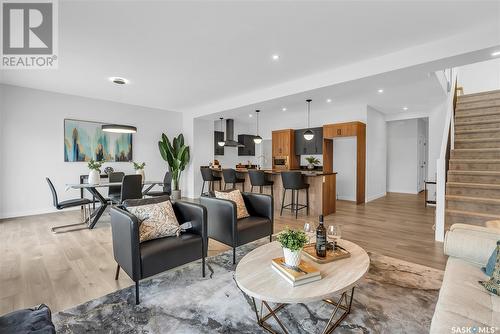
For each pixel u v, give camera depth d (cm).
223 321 175
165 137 665
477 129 453
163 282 229
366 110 650
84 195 550
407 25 262
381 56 336
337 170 739
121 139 611
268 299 137
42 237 356
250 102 523
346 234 370
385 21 255
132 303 196
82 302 198
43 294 210
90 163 436
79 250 307
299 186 478
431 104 627
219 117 698
